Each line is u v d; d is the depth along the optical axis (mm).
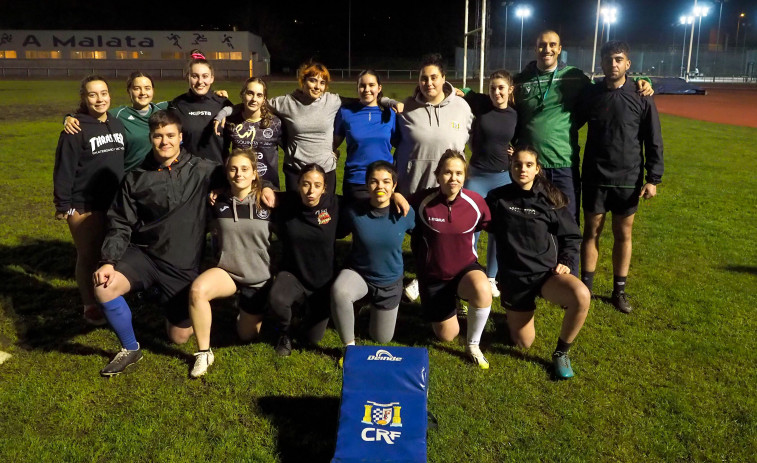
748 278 5242
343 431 2697
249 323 3947
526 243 3725
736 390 3469
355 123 4402
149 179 3623
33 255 5621
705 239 6398
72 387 3438
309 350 3928
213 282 3629
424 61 4199
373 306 3893
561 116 4453
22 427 3086
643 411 3277
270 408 3279
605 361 3797
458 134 4328
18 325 4195
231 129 4512
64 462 2842
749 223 7070
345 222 3746
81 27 54969
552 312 4508
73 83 31812
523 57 45594
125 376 3580
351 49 62750
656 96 29719
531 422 3168
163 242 3668
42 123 15414
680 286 5043
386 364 2834
